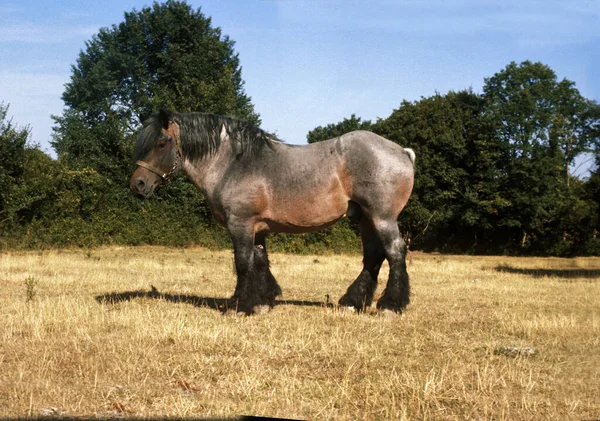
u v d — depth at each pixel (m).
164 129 8.40
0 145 26.78
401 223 49.25
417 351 6.36
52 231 26.73
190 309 8.98
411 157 8.22
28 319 7.77
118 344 6.52
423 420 4.37
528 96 45.69
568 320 7.97
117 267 17.25
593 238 38.47
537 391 5.01
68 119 42.09
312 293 11.78
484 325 8.03
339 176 8.11
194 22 42.72
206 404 4.64
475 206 47.62
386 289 8.20
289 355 6.18
